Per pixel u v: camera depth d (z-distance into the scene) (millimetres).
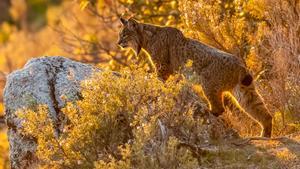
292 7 32094
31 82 28562
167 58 29406
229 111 29031
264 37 32406
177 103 26672
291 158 25172
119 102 25906
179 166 24766
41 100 28047
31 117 25750
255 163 25266
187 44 28766
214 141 27031
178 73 27641
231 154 25812
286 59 30062
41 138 25547
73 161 25469
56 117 27609
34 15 89188
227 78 27578
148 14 41094
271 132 27938
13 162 27766
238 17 34656
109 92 26125
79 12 53250
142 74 26750
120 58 42094
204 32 32688
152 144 25219
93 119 25594
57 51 53062
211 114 27875
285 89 29656
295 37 31188
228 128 27719
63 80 28578
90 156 25469
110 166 24266
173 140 24750
